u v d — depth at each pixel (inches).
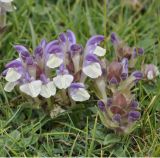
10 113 15.4
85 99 14.8
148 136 15.1
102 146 14.9
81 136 15.1
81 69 15.1
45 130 15.4
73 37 15.3
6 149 14.6
